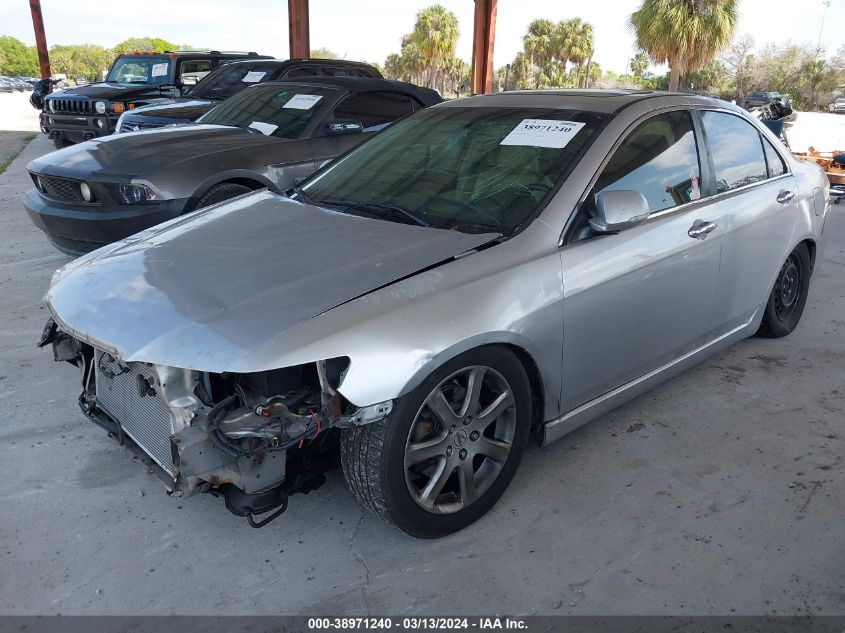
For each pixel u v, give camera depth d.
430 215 2.99
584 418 3.06
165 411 2.38
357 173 3.51
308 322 2.25
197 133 6.06
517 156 3.14
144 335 2.35
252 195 3.61
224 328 2.28
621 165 3.07
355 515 2.81
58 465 3.13
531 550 2.60
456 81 75.50
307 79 6.93
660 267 3.13
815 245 4.50
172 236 3.06
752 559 2.54
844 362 4.23
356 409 2.28
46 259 6.25
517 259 2.67
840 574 2.47
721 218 3.48
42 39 18.14
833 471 3.10
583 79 67.06
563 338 2.78
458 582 2.44
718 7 28.89
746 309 3.94
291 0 16.47
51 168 5.33
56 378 3.96
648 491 2.95
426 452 2.47
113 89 11.46
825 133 23.28
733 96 48.75
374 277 2.47
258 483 2.32
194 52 12.27
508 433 2.73
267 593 2.39
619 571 2.49
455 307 2.44
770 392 3.84
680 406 3.68
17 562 2.53
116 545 2.62
